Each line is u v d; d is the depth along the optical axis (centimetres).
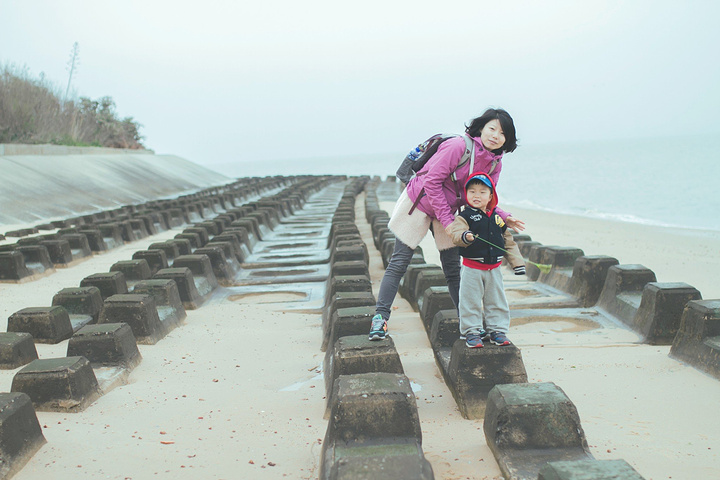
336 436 337
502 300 445
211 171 5603
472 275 437
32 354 581
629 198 3891
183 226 1986
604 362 556
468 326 444
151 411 462
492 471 343
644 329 642
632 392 474
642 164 7975
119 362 561
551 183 5678
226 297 987
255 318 823
